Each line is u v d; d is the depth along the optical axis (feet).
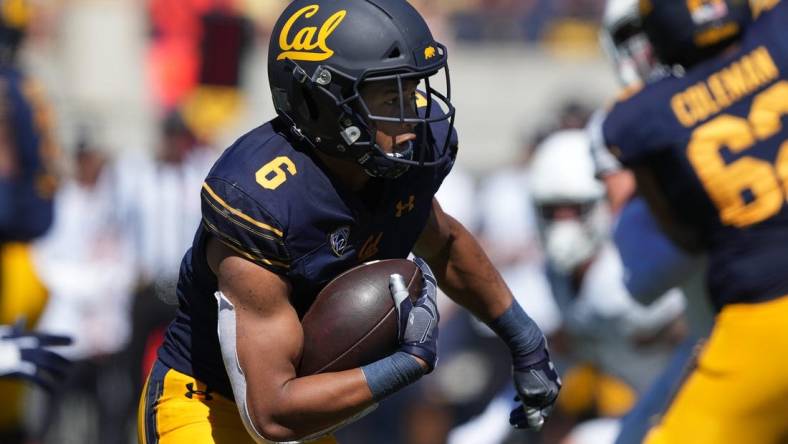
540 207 48.62
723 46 36.88
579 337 49.11
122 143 96.89
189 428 31.09
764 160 35.88
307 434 28.91
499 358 73.51
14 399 52.90
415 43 28.96
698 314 40.86
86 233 70.38
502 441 46.75
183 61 93.61
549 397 33.42
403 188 30.17
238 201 28.37
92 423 70.64
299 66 29.01
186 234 71.05
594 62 107.76
